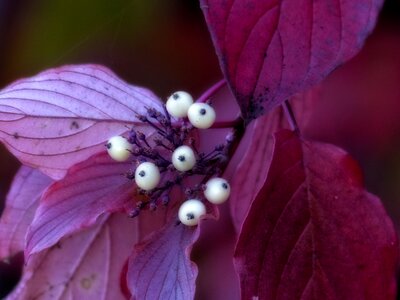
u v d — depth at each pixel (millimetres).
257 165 329
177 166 281
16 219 330
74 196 287
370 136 418
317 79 258
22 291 328
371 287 292
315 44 260
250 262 280
